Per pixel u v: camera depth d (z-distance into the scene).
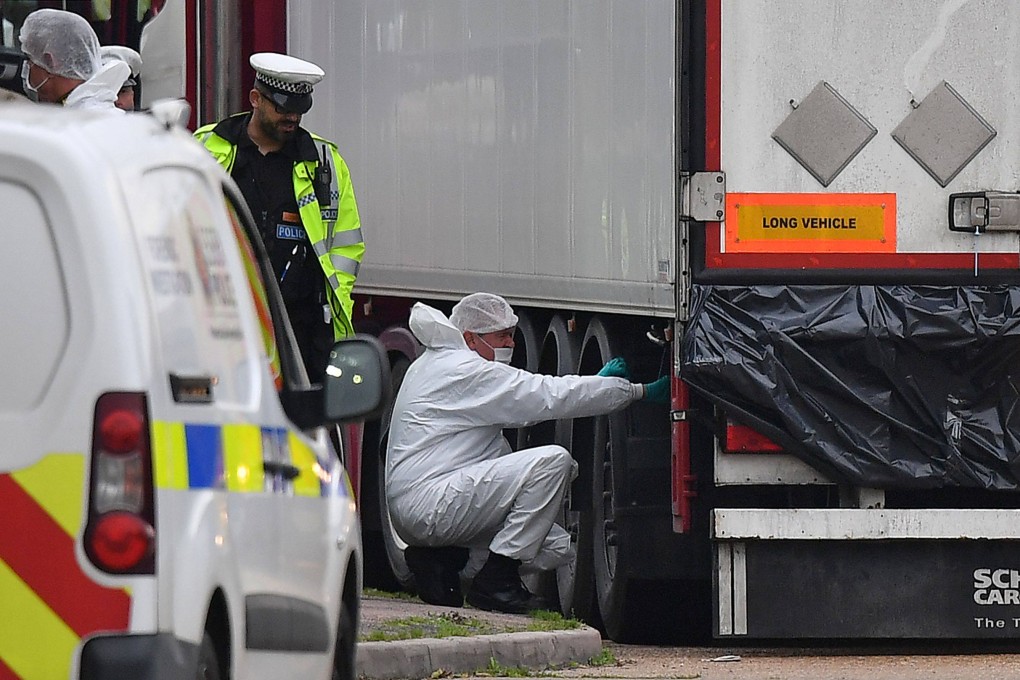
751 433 37.91
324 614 21.70
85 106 33.44
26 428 17.03
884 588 37.94
